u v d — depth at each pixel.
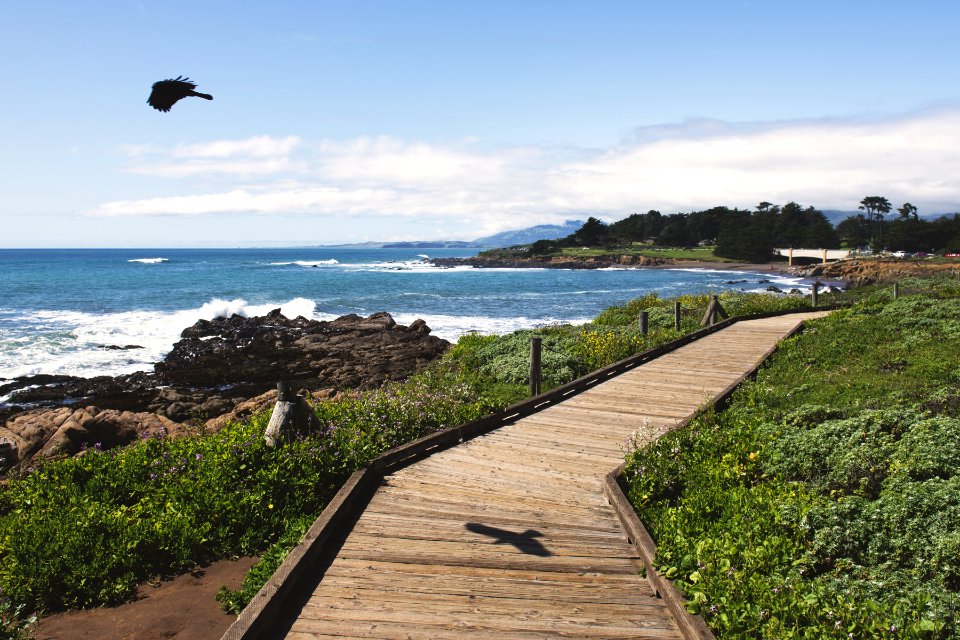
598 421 12.82
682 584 6.07
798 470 9.01
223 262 178.00
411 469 10.06
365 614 5.90
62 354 35.34
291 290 77.25
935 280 44.88
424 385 16.06
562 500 8.80
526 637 5.52
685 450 10.20
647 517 8.44
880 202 195.00
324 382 27.30
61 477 9.88
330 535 7.58
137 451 10.70
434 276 113.00
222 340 39.84
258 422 11.20
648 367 18.03
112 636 6.47
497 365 19.47
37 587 7.07
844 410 10.91
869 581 6.28
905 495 7.29
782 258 155.00
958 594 5.82
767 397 13.20
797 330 22.58
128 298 65.81
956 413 10.01
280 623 5.80
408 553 7.14
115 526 8.05
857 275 101.75
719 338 22.70
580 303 63.69
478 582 6.50
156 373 29.67
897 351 16.47
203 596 7.23
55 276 100.69
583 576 6.66
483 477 9.70
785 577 6.23
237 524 8.62
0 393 27.27
